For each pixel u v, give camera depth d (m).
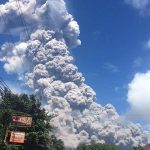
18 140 54.47
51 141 76.62
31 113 77.69
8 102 76.81
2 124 56.03
